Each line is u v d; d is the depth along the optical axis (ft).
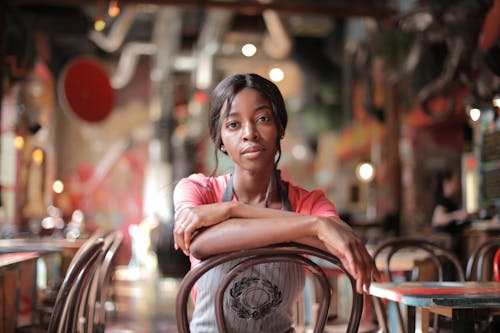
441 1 21.59
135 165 60.80
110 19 46.91
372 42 40.63
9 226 30.22
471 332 6.02
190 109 53.88
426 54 32.83
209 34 50.90
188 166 52.39
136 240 53.78
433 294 6.31
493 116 20.90
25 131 36.81
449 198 21.39
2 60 26.68
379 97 43.47
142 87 62.34
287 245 4.77
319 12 32.58
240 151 5.49
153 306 27.45
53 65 55.11
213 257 4.75
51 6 44.93
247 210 4.79
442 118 25.82
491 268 13.32
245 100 5.46
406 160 40.68
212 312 5.31
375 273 4.50
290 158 66.28
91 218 59.21
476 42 21.65
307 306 12.94
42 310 12.91
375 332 10.91
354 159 55.77
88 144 60.23
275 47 54.95
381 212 42.27
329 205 5.87
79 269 6.43
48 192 50.52
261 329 5.34
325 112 63.98
